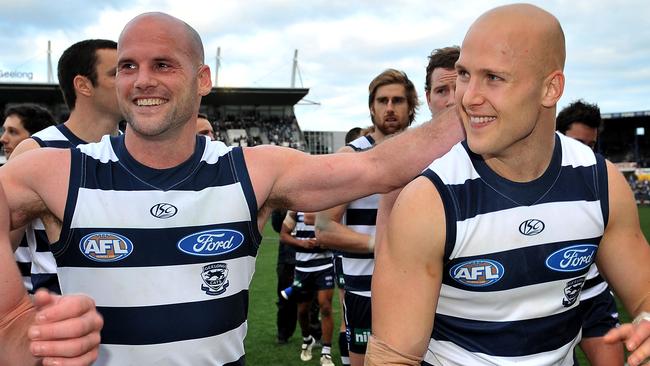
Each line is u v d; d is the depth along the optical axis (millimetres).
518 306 1646
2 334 1233
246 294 1999
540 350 1687
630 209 1677
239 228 1889
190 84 1843
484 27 1458
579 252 1646
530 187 1594
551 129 1581
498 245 1573
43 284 2631
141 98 1789
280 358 5578
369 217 3461
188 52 1855
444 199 1541
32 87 35625
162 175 1847
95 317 1188
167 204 1814
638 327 1487
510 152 1553
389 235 1588
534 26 1432
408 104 3691
